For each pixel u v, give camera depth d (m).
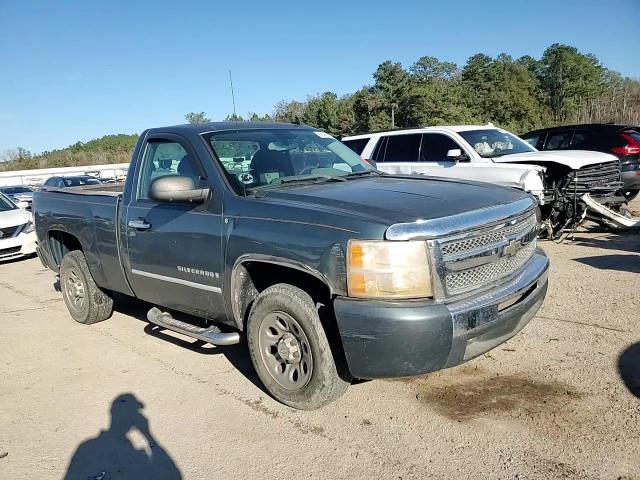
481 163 8.80
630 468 2.94
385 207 3.37
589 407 3.57
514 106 71.12
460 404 3.73
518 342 4.68
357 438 3.41
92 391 4.34
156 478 3.16
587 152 9.09
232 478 3.11
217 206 4.04
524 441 3.25
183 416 3.84
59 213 5.93
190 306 4.41
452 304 3.18
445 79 76.69
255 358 3.91
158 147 4.76
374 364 3.17
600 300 5.63
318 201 3.61
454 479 2.96
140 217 4.68
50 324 6.22
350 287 3.20
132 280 4.95
